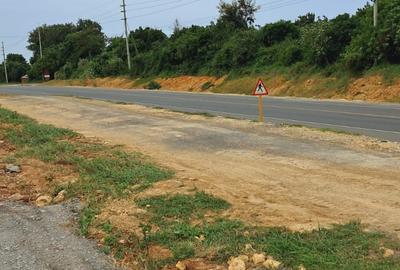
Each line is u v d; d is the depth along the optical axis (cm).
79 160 1123
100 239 639
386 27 3022
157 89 5175
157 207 732
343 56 3347
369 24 3297
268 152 1141
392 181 820
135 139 1468
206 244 580
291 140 1277
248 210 701
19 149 1357
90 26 11631
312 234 589
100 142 1420
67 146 1317
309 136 1325
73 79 7656
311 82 3450
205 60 5119
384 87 2816
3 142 1498
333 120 1786
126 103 2783
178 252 562
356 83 3041
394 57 3017
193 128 1598
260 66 4300
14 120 2058
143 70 6078
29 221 740
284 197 765
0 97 3756
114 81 6397
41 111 2544
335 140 1245
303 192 788
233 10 6003
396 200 714
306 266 507
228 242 578
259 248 556
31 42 12406
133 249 595
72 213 770
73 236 661
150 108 2397
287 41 4378
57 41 12125
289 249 547
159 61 5700
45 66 9425
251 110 2256
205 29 5481
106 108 2467
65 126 1883
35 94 4122
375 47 3058
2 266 563
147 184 863
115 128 1742
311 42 3638
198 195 777
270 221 648
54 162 1138
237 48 4581
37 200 855
